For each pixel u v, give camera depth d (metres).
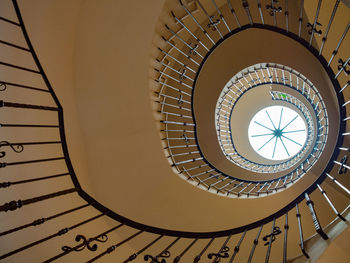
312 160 4.53
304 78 4.43
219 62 4.86
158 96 4.09
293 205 2.79
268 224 3.72
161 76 4.40
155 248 3.60
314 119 5.53
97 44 3.33
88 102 3.41
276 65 4.65
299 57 4.36
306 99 5.48
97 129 3.49
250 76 5.80
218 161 5.38
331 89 4.00
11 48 2.59
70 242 2.96
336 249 1.96
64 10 3.04
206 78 4.98
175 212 3.76
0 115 2.47
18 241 2.57
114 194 3.58
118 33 3.41
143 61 3.59
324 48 3.42
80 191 2.38
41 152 2.85
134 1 3.36
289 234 3.70
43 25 2.88
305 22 4.00
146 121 3.68
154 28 3.60
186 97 5.10
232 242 3.68
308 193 2.94
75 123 3.32
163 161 3.72
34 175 2.73
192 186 3.75
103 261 3.23
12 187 2.52
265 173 5.36
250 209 3.79
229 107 6.46
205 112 5.13
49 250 2.80
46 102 2.95
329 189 3.97
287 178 4.61
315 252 2.09
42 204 2.78
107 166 3.57
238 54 4.73
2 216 2.48
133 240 3.53
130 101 3.59
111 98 3.51
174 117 5.16
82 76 3.35
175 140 5.16
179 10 4.04
